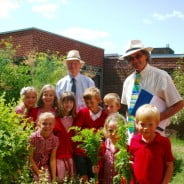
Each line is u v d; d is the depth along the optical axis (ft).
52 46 20.80
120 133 5.67
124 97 7.04
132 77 6.82
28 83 13.26
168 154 5.53
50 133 7.00
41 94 7.71
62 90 8.89
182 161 12.10
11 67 13.03
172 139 18.25
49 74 14.08
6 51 14.21
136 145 5.61
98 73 25.70
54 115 7.34
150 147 5.51
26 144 5.50
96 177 6.46
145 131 5.45
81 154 7.48
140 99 6.51
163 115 6.37
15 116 5.67
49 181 6.89
